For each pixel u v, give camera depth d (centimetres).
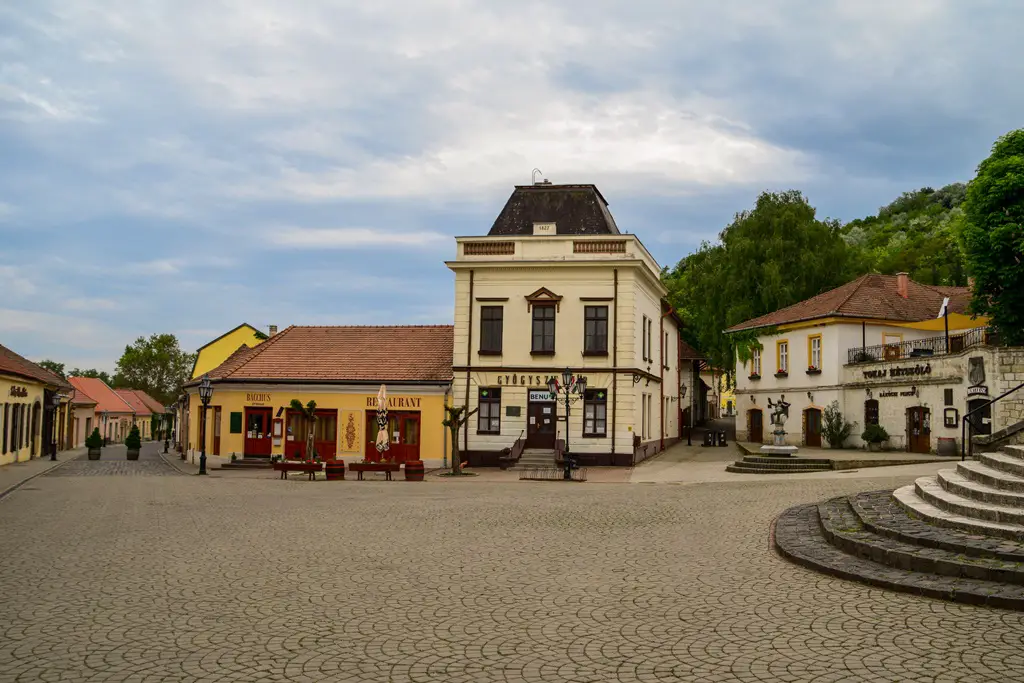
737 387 4841
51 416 5366
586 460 3603
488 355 3731
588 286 3675
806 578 1059
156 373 12250
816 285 5222
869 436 3584
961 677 678
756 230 5422
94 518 1741
